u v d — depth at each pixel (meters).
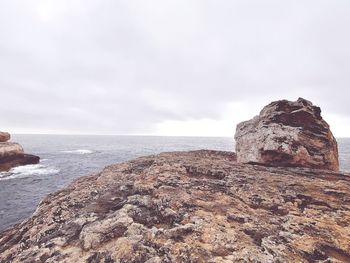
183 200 5.10
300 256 3.38
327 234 3.96
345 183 6.39
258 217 4.52
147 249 3.49
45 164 52.66
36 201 26.38
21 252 3.75
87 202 5.34
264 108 10.41
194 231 3.93
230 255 3.31
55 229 4.31
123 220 4.29
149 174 6.93
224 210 4.71
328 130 9.30
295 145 8.52
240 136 10.79
